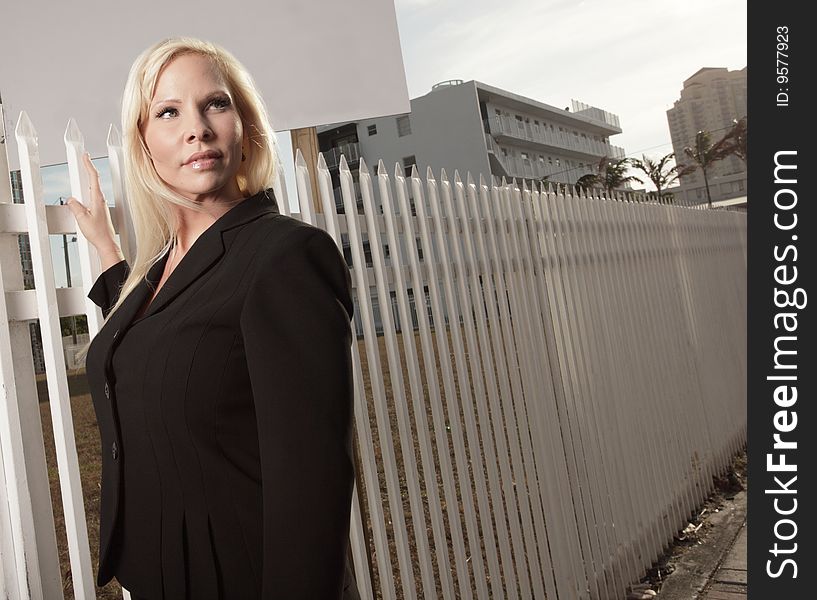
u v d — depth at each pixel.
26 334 1.76
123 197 1.96
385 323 2.62
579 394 3.89
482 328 3.17
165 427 1.15
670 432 5.11
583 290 4.21
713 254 7.13
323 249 1.21
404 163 50.06
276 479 1.06
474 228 3.31
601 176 58.97
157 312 1.24
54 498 7.00
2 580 1.60
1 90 2.87
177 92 1.38
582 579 3.51
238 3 3.11
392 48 3.21
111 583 4.96
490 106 51.88
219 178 1.39
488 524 2.93
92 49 2.96
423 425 2.72
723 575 4.18
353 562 2.32
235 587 1.14
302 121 3.11
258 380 1.10
